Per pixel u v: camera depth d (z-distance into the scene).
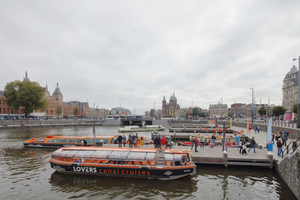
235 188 14.71
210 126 60.88
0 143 35.31
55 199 13.05
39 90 81.31
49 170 19.03
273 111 59.09
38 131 59.06
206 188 14.73
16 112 98.56
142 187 14.86
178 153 17.25
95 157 16.89
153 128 72.00
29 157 24.47
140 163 16.47
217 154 21.50
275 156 19.89
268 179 16.50
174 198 13.16
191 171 16.23
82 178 16.62
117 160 16.58
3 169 19.41
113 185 15.23
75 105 170.12
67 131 62.00
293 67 77.94
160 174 16.05
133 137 24.47
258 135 37.16
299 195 12.42
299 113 27.22
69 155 17.44
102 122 108.62
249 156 20.25
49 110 120.25
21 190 14.45
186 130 55.38
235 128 56.88
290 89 76.56
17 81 79.12
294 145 15.91
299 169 12.51
